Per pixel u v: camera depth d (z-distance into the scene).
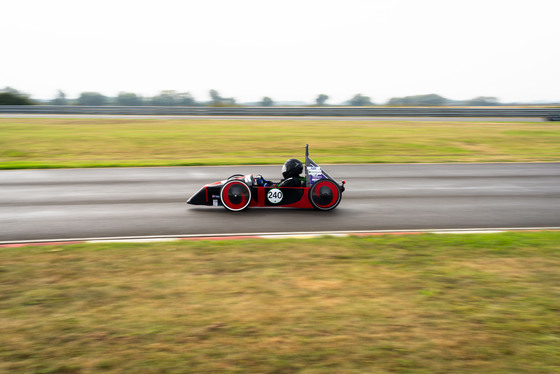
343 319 4.50
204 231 7.64
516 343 4.08
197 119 30.00
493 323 4.45
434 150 18.88
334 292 5.15
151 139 20.33
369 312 4.66
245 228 7.84
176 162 15.37
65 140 19.73
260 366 3.66
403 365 3.71
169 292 5.10
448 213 9.18
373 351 3.91
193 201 9.05
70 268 5.78
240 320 4.46
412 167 15.23
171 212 8.97
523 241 7.11
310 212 9.09
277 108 33.34
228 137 21.17
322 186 9.06
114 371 3.58
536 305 4.86
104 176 13.09
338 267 5.93
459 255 6.43
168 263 6.00
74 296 4.97
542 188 11.94
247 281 5.45
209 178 12.83
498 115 33.03
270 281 5.45
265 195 9.00
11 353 3.83
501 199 10.58
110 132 22.31
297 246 6.76
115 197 10.36
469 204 10.03
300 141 20.38
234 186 8.88
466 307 4.80
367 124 27.52
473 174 14.00
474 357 3.84
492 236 7.36
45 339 4.06
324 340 4.09
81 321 4.41
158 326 4.32
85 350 3.88
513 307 4.81
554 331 4.30
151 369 3.61
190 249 6.57
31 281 5.36
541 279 5.59
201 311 4.65
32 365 3.66
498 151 18.86
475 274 5.73
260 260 6.16
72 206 9.45
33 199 10.11
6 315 4.52
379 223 8.33
